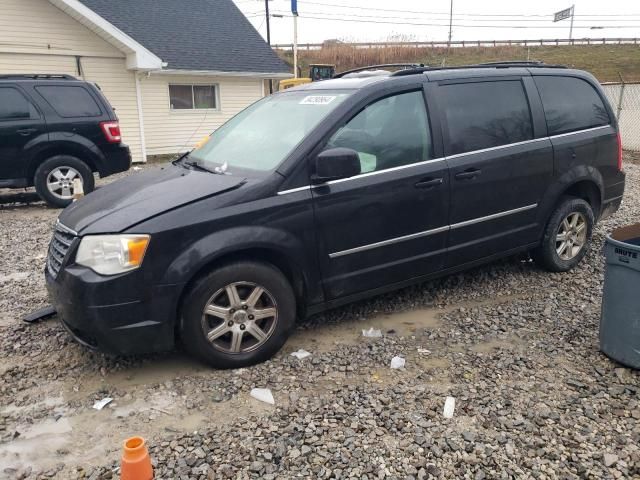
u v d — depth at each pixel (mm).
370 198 3939
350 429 2969
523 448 2814
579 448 2814
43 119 8891
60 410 3230
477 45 51406
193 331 3475
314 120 3947
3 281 5523
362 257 4020
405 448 2816
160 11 19078
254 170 3830
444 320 4414
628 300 3463
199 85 18266
